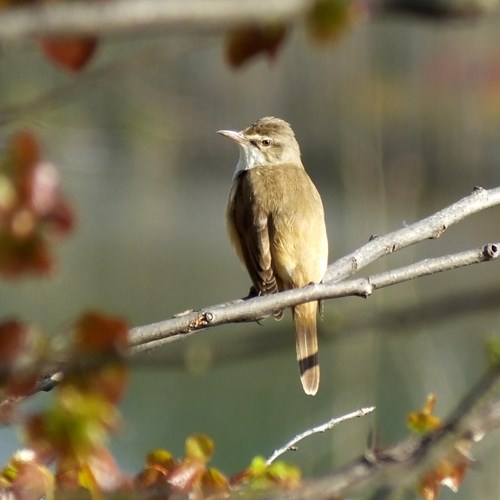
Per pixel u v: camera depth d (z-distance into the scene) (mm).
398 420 15320
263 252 9969
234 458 19016
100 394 3672
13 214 4539
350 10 2801
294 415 19938
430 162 29594
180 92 32250
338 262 8469
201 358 3350
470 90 28188
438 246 26438
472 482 12352
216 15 2551
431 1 2707
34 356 3447
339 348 15484
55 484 4750
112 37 2600
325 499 3592
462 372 15516
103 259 34812
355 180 19406
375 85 20625
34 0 2736
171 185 39281
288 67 33000
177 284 32062
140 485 5125
